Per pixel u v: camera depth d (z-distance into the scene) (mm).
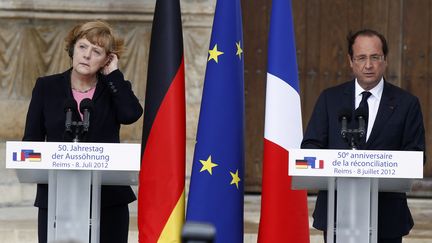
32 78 26312
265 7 28031
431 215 25453
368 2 28188
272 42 17375
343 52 28188
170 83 16812
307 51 28172
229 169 17188
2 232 22094
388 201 15633
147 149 16781
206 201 17109
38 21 26219
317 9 28156
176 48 16938
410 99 15766
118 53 15555
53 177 14156
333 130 15789
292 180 14359
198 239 8570
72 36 15445
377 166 13672
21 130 26312
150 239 16641
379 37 15617
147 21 26188
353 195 14055
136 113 15555
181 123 16812
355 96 15891
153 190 16688
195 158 17281
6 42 26172
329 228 14141
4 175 25750
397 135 15680
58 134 15445
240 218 17297
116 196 15586
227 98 17281
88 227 14117
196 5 26078
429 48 28219
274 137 17094
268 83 17281
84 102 14883
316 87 28172
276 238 17000
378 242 15758
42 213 15570
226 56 17344
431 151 28125
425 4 28219
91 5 26109
